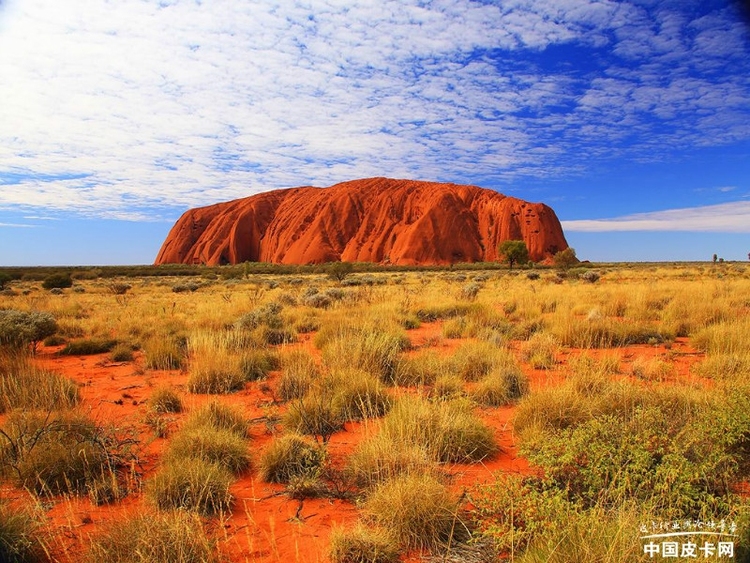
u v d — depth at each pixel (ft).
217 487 13.55
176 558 10.34
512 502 11.27
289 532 12.11
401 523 11.78
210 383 26.23
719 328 34.04
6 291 118.83
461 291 75.05
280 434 19.39
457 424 16.96
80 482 14.71
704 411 15.60
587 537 9.66
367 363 27.61
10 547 10.64
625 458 12.92
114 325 52.11
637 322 40.91
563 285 96.02
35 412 19.71
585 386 21.16
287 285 131.54
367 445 15.67
